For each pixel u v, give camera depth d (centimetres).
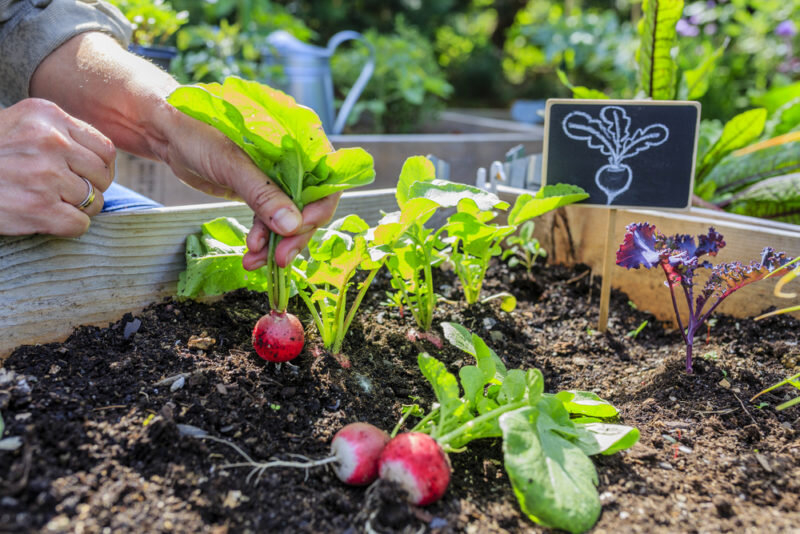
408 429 128
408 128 455
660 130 168
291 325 133
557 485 102
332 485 111
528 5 1034
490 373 124
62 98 149
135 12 255
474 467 121
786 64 488
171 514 99
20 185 123
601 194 173
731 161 253
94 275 145
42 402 114
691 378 150
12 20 149
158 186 296
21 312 134
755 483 115
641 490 114
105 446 108
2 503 94
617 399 148
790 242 166
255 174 121
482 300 189
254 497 105
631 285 198
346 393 134
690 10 522
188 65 340
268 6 553
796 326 164
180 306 158
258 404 125
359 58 448
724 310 180
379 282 190
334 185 122
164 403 120
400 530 102
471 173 360
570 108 170
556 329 183
